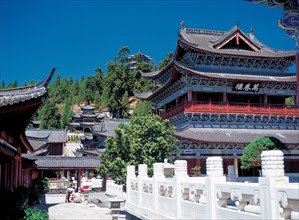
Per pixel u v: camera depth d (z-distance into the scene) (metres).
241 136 46.97
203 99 49.75
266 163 9.23
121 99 148.75
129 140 29.61
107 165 29.69
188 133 45.31
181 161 16.12
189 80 47.72
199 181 13.83
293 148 48.00
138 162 29.27
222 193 11.85
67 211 33.53
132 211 23.08
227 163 46.25
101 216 29.77
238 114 48.22
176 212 15.77
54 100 192.75
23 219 18.06
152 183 19.77
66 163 62.22
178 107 49.06
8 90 17.84
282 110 50.16
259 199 9.56
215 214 12.25
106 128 70.69
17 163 27.72
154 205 19.12
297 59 18.02
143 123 30.55
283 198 8.60
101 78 177.75
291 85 50.56
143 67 157.00
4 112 13.46
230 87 49.34
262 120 49.66
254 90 49.78
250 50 52.97
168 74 54.19
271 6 17.91
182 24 57.34
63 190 60.78
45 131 92.25
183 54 51.53
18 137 21.86
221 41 50.97
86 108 139.25
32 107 15.64
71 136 128.75
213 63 50.69
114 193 46.34
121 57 180.50
